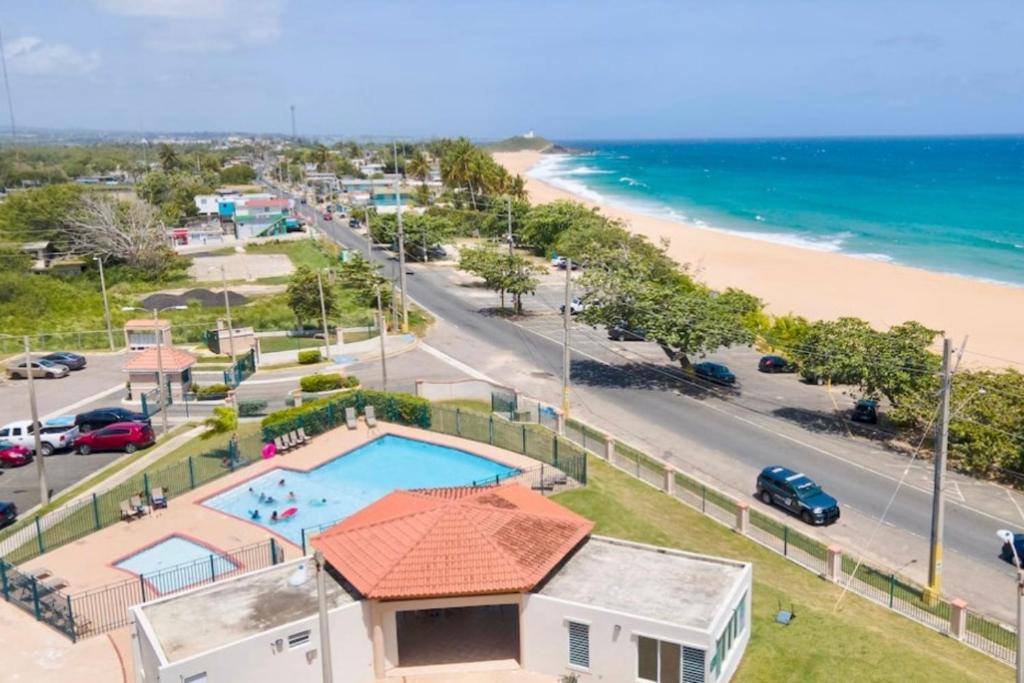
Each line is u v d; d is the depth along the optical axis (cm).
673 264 8606
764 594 3164
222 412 5156
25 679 2641
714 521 3909
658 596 2608
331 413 5016
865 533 3959
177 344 7806
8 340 7769
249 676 2408
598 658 2512
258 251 13525
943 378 3234
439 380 6319
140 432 5100
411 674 2614
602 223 11388
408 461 4566
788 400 5972
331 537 2886
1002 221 15988
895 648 2794
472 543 2723
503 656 2691
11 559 3444
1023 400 4712
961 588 3472
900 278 10312
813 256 12025
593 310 6194
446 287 10081
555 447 4350
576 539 2892
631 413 5644
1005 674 2762
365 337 7675
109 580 3259
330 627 2531
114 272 11138
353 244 13762
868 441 5175
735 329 5966
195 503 4000
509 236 11556
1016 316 8338
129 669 2689
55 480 4656
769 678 2616
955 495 4391
